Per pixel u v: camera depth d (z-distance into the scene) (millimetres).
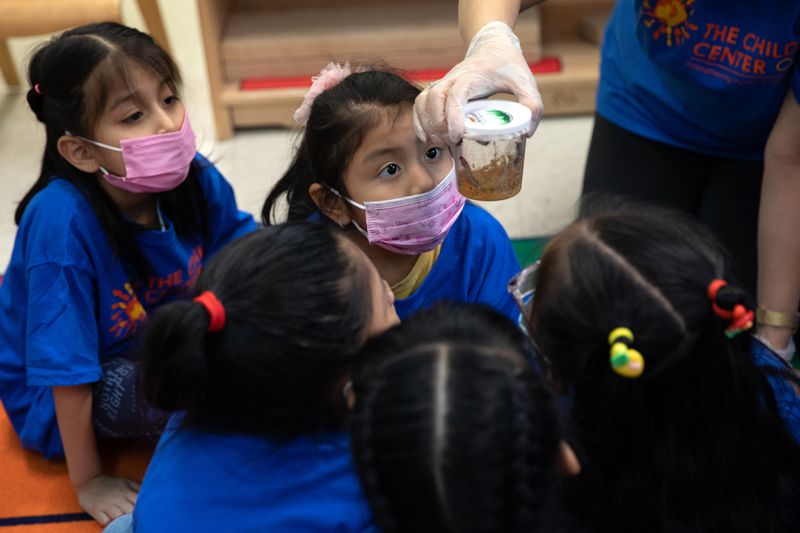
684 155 1949
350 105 1284
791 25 1499
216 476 1040
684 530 1021
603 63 2068
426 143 1294
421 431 789
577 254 990
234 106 2789
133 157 1493
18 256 1595
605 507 1029
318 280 1005
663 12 1616
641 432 1016
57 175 1552
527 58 2811
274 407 1021
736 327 936
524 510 790
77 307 1523
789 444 1094
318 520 1035
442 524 790
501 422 793
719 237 1948
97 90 1440
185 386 1000
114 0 2438
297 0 2928
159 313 995
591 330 961
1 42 2955
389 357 864
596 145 2096
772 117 1704
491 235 1535
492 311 944
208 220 1755
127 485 1634
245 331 987
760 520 1030
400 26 2803
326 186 1363
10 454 1759
